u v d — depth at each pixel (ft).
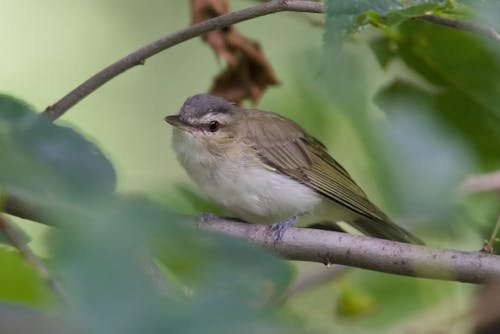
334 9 21.80
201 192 40.47
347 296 37.70
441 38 33.32
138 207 10.83
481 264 26.99
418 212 32.55
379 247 28.60
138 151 55.67
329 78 37.63
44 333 11.98
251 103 39.81
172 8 59.41
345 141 42.57
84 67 57.93
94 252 9.99
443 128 33.22
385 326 36.96
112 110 56.18
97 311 9.54
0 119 12.01
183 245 10.87
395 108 34.99
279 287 10.96
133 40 58.75
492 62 33.32
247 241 11.69
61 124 12.35
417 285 37.65
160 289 10.78
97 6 59.26
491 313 23.59
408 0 24.52
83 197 10.90
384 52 35.12
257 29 55.36
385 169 32.65
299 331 10.43
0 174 11.02
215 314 9.86
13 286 18.11
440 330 24.93
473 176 32.91
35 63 57.36
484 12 19.63
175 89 57.16
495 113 35.09
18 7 58.44
